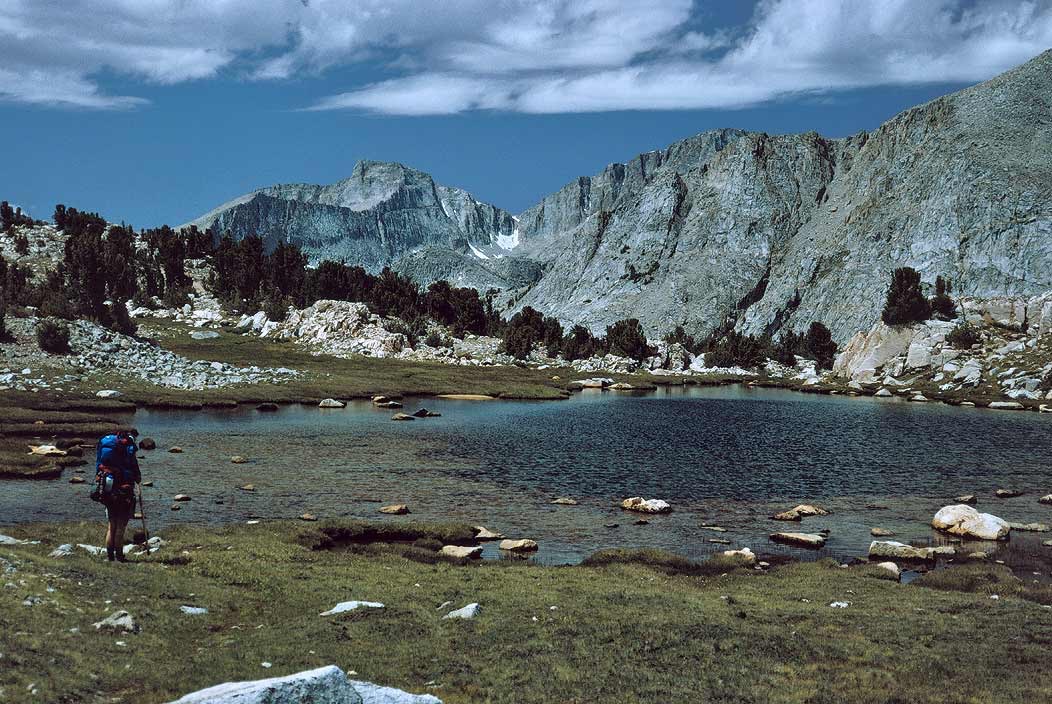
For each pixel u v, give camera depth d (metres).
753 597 25.28
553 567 29.92
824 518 41.97
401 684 15.76
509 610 21.80
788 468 57.81
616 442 70.06
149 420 73.44
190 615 19.47
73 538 28.66
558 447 66.00
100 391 84.25
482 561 30.98
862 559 33.62
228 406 88.19
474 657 17.80
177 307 179.12
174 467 50.47
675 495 47.53
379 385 114.12
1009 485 52.25
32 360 89.69
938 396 121.94
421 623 19.94
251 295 191.75
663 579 28.41
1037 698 15.66
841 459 62.31
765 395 133.50
